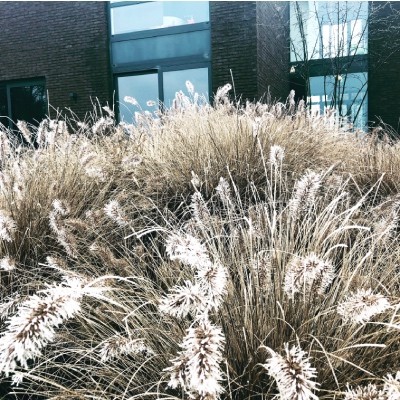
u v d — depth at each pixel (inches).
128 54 455.2
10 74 500.7
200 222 79.0
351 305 42.9
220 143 140.6
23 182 112.2
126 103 460.8
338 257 88.1
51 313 34.1
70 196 121.7
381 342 62.8
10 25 494.3
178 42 433.7
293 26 520.4
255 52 394.6
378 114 478.9
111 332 73.1
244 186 127.6
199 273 38.4
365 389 37.7
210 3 407.2
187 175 131.1
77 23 463.5
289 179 128.0
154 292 77.4
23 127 143.9
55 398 61.4
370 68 480.4
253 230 76.8
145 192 125.6
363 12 467.5
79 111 469.7
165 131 166.2
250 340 60.9
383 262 80.8
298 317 62.6
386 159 150.3
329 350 60.6
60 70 475.5
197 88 431.2
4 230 83.4
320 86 533.0
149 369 64.0
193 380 32.2
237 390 59.7
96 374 66.2
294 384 32.6
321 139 163.2
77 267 91.8
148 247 103.7
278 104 191.9
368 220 95.3
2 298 89.5
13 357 32.0
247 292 69.6
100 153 154.6
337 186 108.4
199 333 34.6
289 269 47.5
